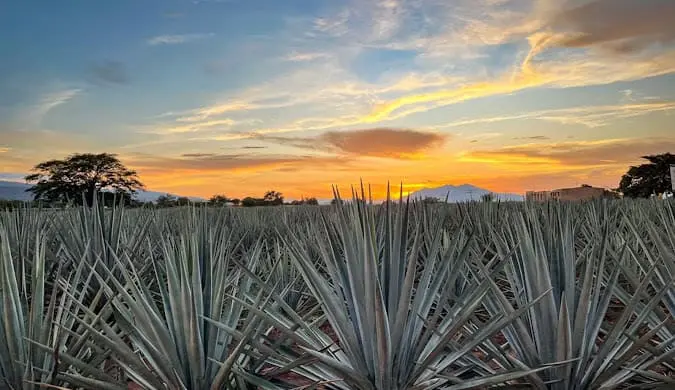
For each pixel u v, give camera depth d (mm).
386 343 2561
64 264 5527
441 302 2887
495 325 2797
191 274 3096
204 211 5824
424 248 5242
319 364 3088
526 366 2621
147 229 6332
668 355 2664
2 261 2848
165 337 2762
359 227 2885
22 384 2746
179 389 2648
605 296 2904
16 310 2918
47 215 7207
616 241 4891
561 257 3072
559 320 2604
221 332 3121
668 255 3334
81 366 2605
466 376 3252
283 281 5164
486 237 6270
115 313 2746
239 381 2926
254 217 11086
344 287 2973
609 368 2701
